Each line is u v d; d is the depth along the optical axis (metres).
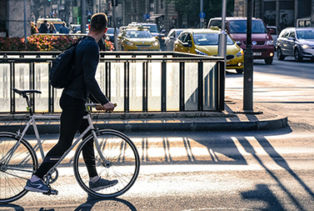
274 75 29.47
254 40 37.16
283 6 79.38
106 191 8.16
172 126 13.58
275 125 14.06
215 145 11.98
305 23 70.88
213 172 9.62
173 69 14.52
